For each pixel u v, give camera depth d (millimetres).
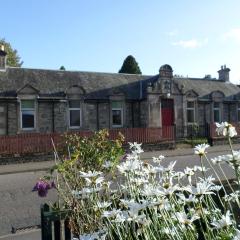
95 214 4438
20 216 9977
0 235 8070
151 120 29484
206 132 30328
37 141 22156
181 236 3430
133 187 4344
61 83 28141
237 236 2482
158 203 3293
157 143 25594
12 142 21406
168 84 30625
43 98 26141
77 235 4875
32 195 12312
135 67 46000
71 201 5184
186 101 32031
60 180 7281
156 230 3512
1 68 26797
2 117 24844
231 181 6512
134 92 30641
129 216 3287
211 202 4031
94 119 28219
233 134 3502
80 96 27609
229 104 35219
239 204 3725
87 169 6090
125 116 29578
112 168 5656
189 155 23109
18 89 25250
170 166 4301
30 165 20125
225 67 39219
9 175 17391
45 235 4820
